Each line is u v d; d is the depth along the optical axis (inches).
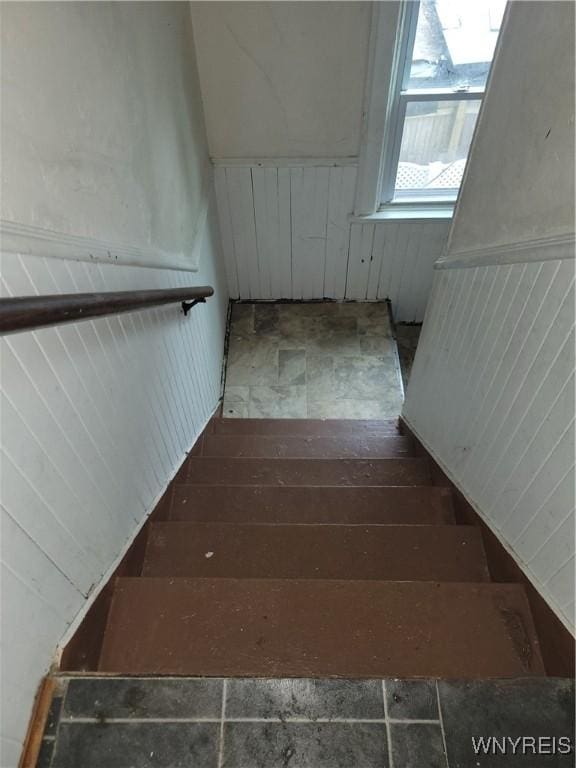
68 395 38.7
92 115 45.5
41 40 35.6
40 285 34.0
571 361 38.6
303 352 142.6
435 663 43.9
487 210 57.8
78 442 40.9
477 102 106.7
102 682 39.1
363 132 109.5
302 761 37.5
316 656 44.1
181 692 39.7
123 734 37.5
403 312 155.7
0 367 29.5
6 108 30.8
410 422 99.3
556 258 40.2
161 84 72.0
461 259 65.3
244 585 48.0
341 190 122.5
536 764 37.4
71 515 39.9
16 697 33.6
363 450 96.0
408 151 116.5
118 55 53.0
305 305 153.4
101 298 36.5
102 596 45.3
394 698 40.1
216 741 37.9
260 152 115.0
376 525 60.8
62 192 39.0
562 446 40.5
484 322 57.6
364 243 134.7
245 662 43.6
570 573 40.3
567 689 40.4
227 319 149.2
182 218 85.7
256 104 106.7
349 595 47.6
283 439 98.7
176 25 82.2
